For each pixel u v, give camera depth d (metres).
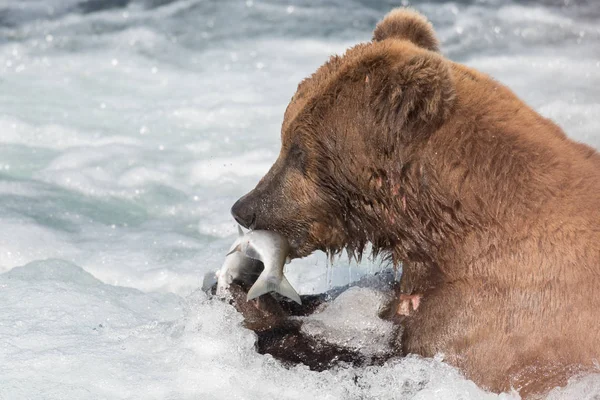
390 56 8.59
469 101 8.51
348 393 8.56
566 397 7.80
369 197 8.80
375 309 9.75
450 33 26.38
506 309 8.18
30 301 10.35
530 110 8.96
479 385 8.17
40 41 26.61
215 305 9.53
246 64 24.91
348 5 28.86
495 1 28.56
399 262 9.15
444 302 8.51
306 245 9.39
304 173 9.09
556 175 8.28
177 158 18.58
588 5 28.19
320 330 9.55
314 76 9.15
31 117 20.56
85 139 19.48
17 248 13.84
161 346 9.27
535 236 8.16
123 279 12.95
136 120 20.75
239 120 20.72
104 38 26.83
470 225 8.34
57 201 16.30
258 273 9.62
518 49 25.05
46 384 8.38
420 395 8.15
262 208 9.27
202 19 28.06
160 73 24.36
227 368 8.71
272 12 28.44
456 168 8.32
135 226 15.43
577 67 23.42
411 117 8.24
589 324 7.92
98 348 9.19
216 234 15.21
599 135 18.67
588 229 8.10
